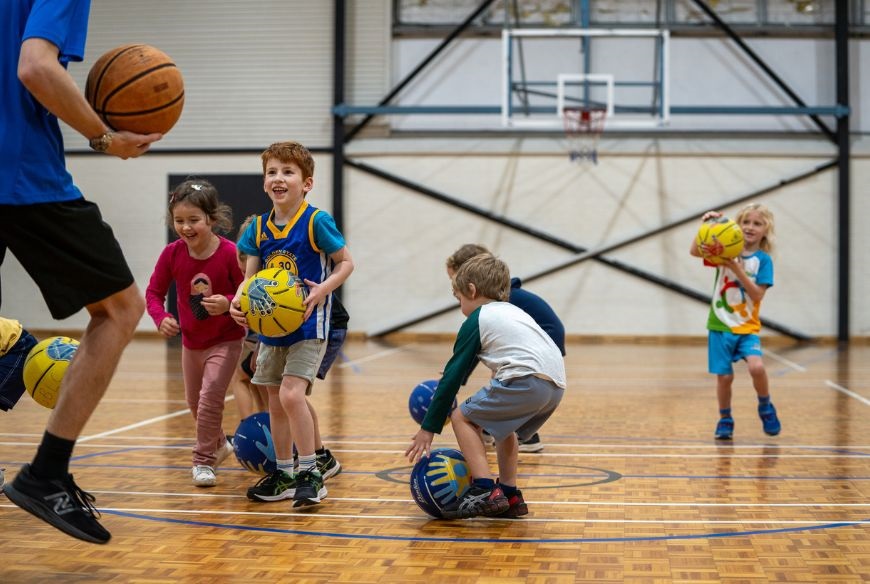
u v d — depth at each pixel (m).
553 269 17.72
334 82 17.88
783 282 17.52
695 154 17.59
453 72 17.95
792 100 17.52
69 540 3.54
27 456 5.44
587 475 5.03
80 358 2.86
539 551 3.43
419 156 18.02
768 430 6.41
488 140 17.95
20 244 2.76
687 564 3.25
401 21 18.06
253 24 18.08
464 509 3.86
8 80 2.69
